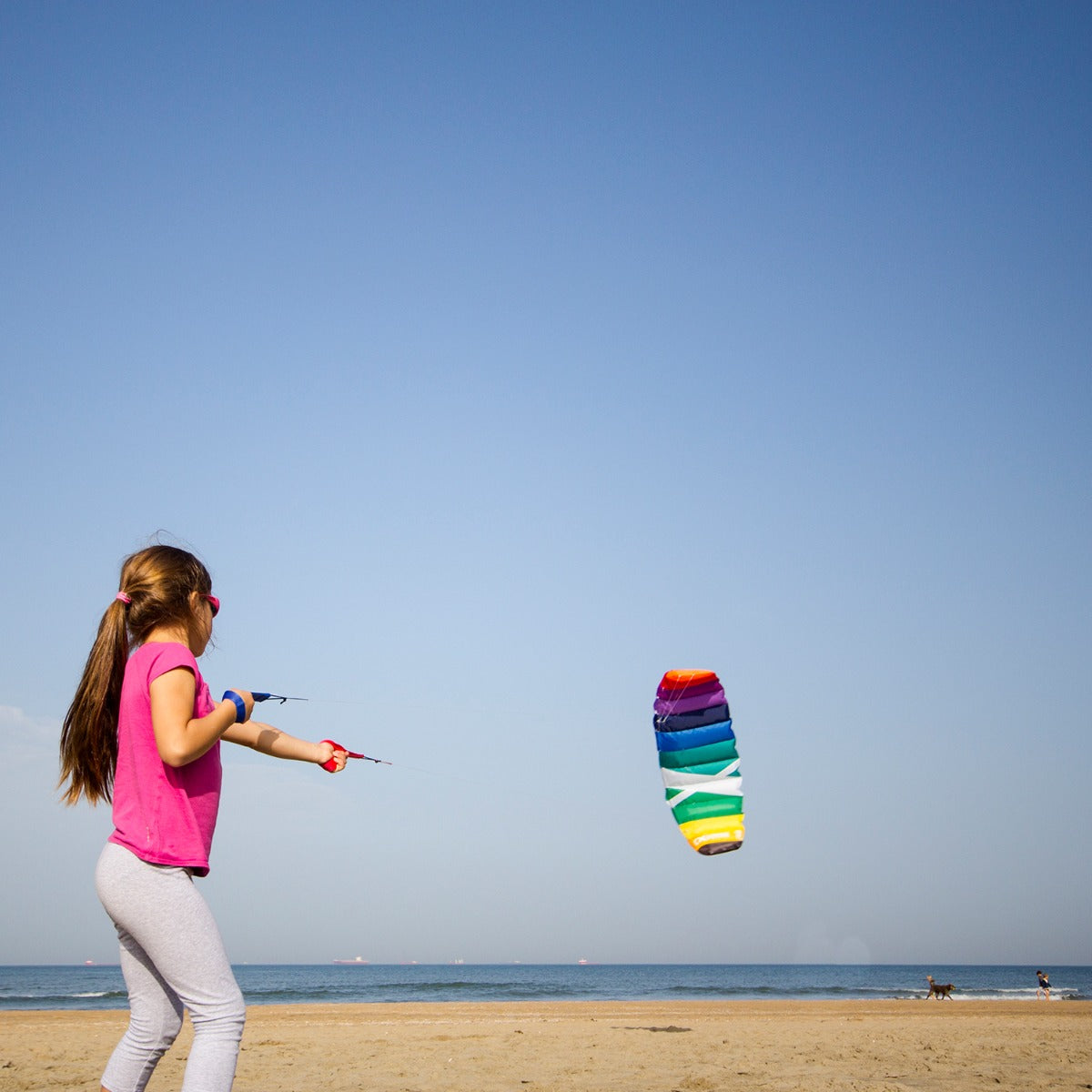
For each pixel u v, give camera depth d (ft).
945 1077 24.12
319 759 9.79
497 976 340.59
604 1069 26.13
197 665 8.75
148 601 9.04
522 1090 22.06
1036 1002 103.40
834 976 337.31
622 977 304.71
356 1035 38.78
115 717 8.83
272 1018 54.60
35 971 396.37
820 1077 24.13
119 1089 8.42
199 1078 7.86
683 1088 22.12
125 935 8.46
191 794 8.48
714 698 13.20
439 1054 30.30
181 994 8.16
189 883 8.32
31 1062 28.04
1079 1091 21.53
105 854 8.30
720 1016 59.72
